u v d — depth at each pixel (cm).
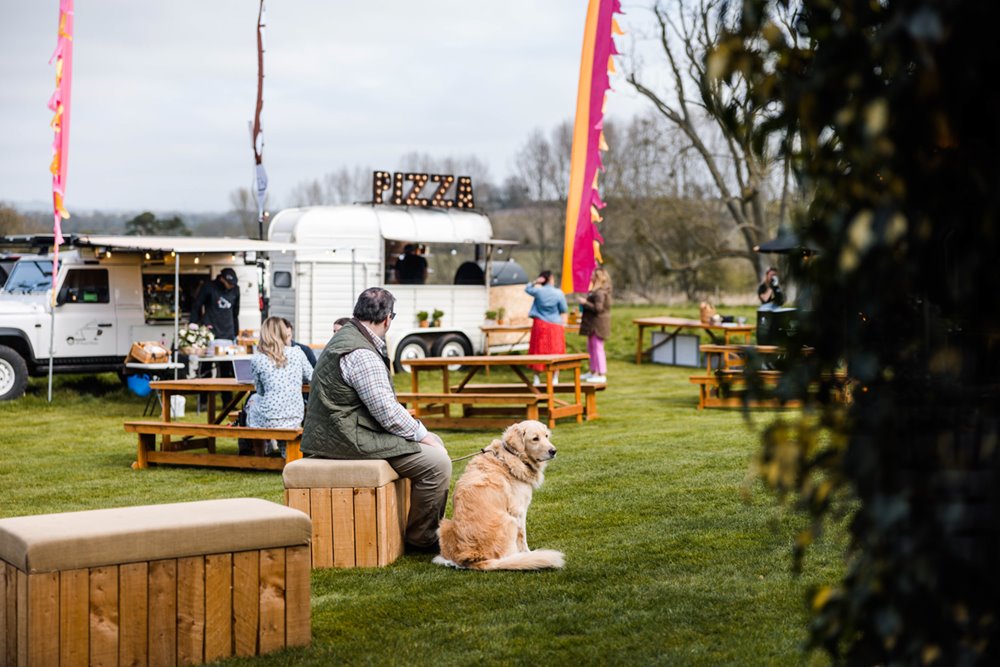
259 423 941
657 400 1488
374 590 535
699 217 3509
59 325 1516
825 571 541
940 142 181
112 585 395
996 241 186
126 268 1573
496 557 568
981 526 188
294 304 1809
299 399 944
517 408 1300
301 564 439
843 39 182
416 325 1912
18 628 389
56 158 1445
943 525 183
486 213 2045
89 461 1024
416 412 1188
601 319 1705
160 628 406
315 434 600
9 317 1486
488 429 1201
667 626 462
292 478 591
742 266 3925
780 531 635
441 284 1959
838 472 196
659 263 3591
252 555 427
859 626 205
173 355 1441
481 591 527
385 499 589
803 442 198
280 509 444
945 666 190
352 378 593
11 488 877
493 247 2020
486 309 2012
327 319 1820
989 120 182
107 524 407
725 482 807
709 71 195
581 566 571
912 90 176
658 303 3822
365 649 439
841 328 200
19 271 1642
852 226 176
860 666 211
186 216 4994
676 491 779
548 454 584
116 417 1366
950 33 168
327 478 587
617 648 436
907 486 190
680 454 955
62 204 1460
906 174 182
